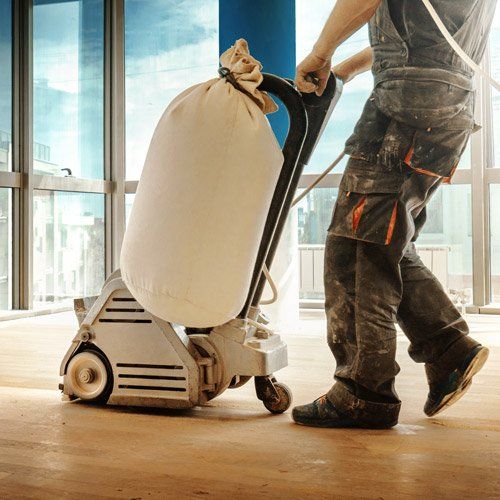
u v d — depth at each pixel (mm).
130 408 2271
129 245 1967
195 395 2164
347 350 1993
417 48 1858
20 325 5000
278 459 1685
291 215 4730
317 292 5977
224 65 2039
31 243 5855
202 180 1861
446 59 1863
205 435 1927
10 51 5875
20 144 5891
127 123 6719
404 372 2994
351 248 1978
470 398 2441
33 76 5992
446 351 2033
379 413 1968
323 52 1970
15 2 5887
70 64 6371
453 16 1844
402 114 1872
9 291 5812
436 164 1907
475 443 1827
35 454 1742
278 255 4703
